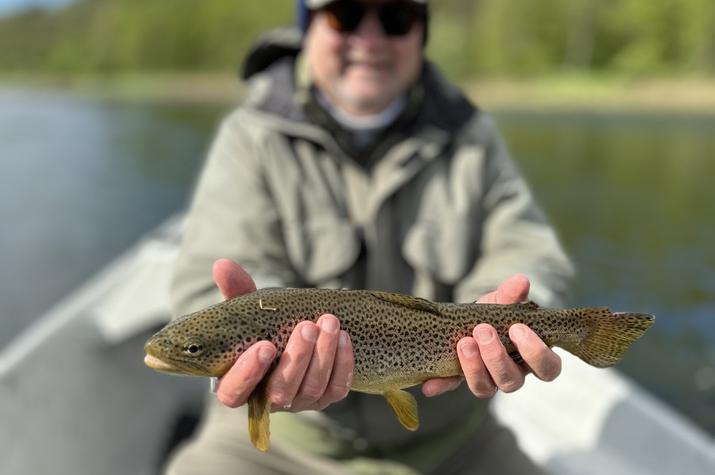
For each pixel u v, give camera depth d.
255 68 0.78
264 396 0.42
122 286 1.03
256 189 0.65
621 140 5.85
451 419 0.61
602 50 12.41
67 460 0.81
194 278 0.59
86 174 4.11
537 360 0.45
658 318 1.85
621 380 0.91
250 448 0.61
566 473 0.77
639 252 2.45
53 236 2.60
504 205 0.68
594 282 2.14
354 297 0.47
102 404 0.90
